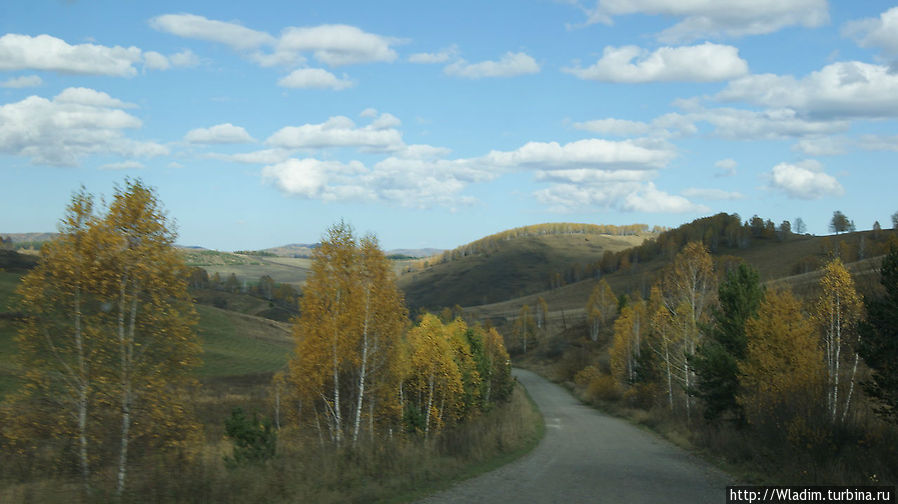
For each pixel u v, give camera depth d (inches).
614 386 2170.3
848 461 565.9
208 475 430.9
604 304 4463.6
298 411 879.7
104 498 386.6
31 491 403.2
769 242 7298.2
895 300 663.1
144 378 528.4
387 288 893.2
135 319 544.7
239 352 3203.7
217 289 6968.5
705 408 1237.7
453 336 1453.0
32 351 518.0
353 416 859.4
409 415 921.5
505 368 2010.3
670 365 1537.9
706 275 1460.4
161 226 561.9
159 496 390.9
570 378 3292.3
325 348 840.9
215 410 1594.5
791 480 559.5
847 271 909.8
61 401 510.6
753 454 697.6
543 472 627.2
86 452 499.2
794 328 863.1
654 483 563.2
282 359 3181.6
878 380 672.4
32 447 501.4
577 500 464.8
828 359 891.4
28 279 522.0
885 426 638.5
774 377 786.2
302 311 866.8
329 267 872.9
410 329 1218.6
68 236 535.8
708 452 830.5
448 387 1201.4
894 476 527.2
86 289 528.4
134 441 534.3
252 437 662.5
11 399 510.6
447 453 700.7
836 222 6584.6
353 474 507.2
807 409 673.6
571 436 1117.7
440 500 452.8
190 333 561.6
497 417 1129.4
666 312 1521.9
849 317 880.9
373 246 894.4
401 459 575.5
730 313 1152.2
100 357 514.0
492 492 492.4
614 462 737.6
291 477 456.1
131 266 541.6
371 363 876.6
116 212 545.6
